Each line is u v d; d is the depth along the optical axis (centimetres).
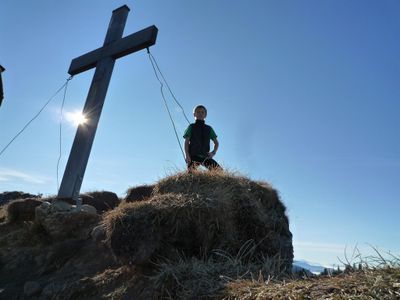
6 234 753
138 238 443
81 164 797
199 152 681
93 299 425
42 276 553
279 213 635
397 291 253
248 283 336
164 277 389
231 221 505
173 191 557
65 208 721
